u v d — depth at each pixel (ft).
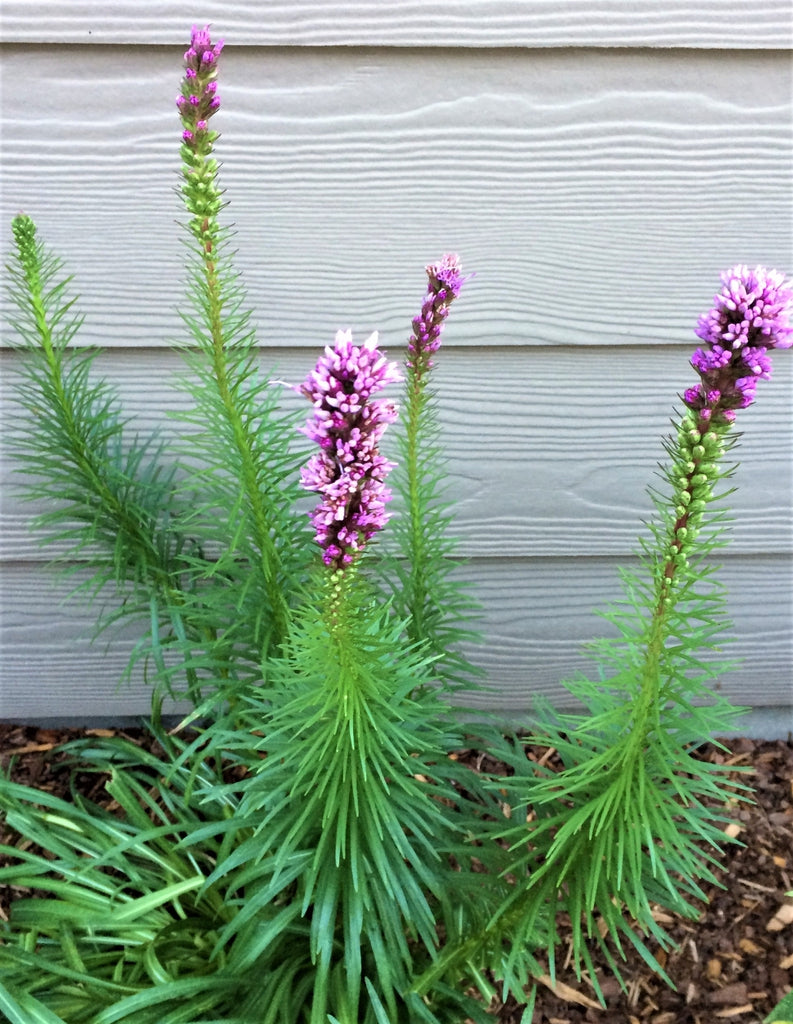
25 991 1.68
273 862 1.62
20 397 2.09
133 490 2.00
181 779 2.25
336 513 1.18
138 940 1.92
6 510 2.22
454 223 1.98
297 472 2.11
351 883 1.65
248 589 1.82
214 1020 1.70
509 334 2.07
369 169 1.92
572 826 1.43
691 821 1.45
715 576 2.35
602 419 2.17
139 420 2.13
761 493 2.25
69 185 1.91
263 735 1.93
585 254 2.01
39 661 2.46
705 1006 2.00
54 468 1.99
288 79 1.85
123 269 1.98
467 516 2.27
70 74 1.83
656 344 2.09
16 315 2.00
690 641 1.34
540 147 1.91
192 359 1.71
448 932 1.79
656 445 2.20
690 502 1.22
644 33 1.82
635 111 1.89
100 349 1.94
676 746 1.44
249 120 1.87
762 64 1.86
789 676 2.49
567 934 2.15
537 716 2.54
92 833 2.10
